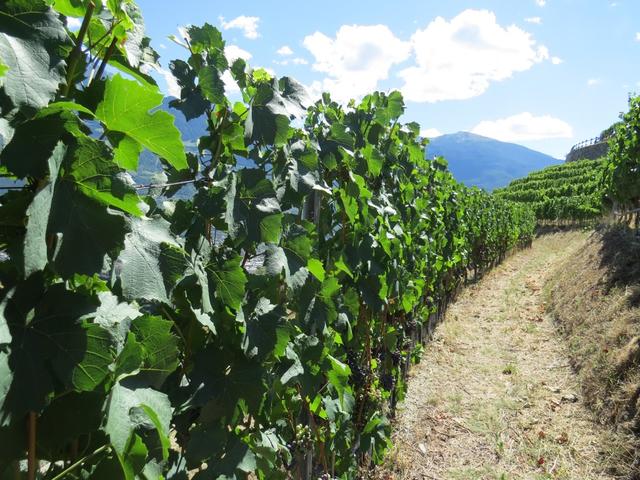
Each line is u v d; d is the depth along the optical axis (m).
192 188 1.54
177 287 1.41
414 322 5.38
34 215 0.73
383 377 4.08
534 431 4.71
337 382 2.44
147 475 1.12
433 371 6.20
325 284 2.27
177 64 1.50
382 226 3.41
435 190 6.69
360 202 2.85
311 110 2.77
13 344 0.77
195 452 1.45
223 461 1.56
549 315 9.04
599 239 10.50
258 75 1.85
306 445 2.58
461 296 10.89
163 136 0.92
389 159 3.76
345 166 2.76
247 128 1.50
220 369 1.51
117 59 1.08
